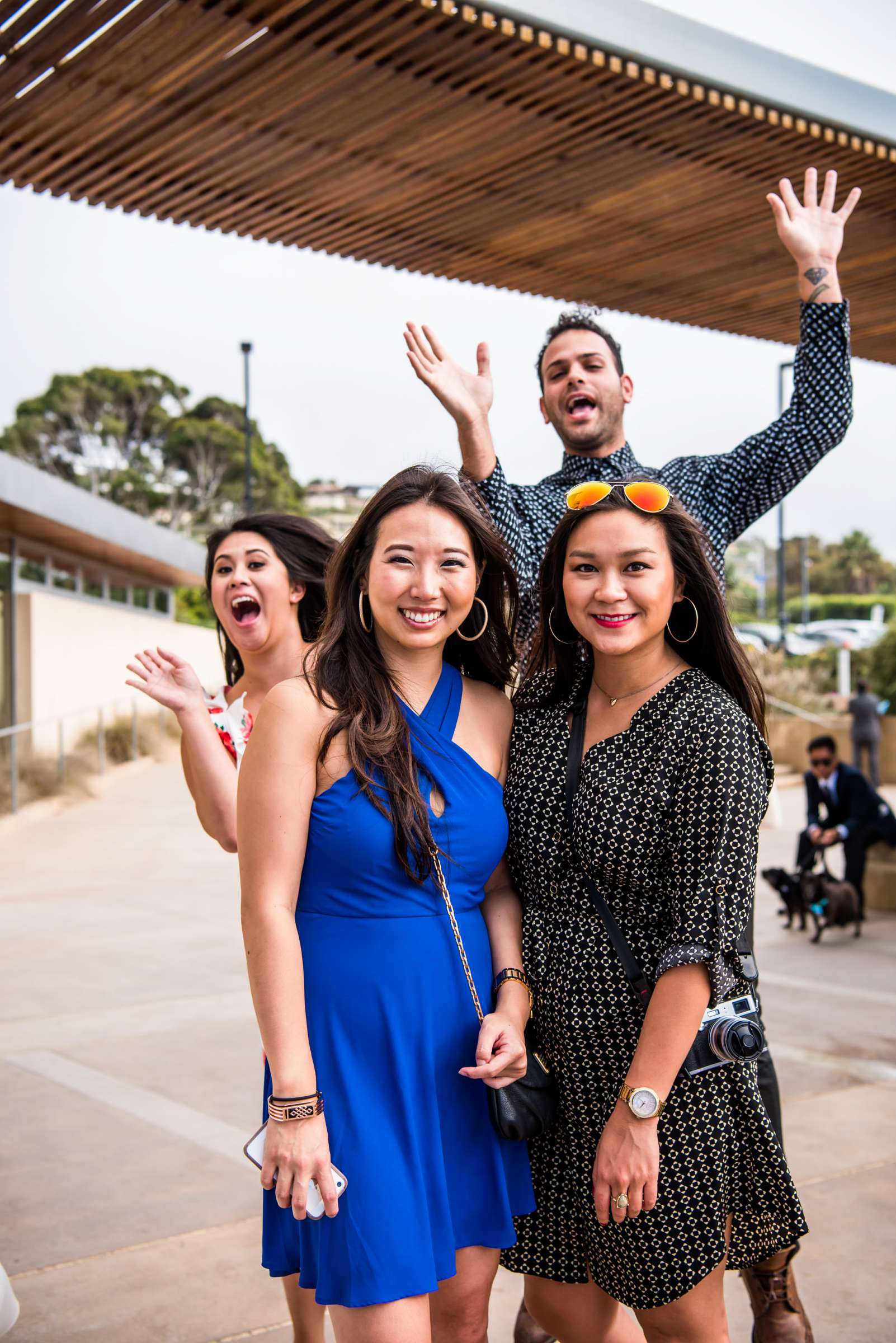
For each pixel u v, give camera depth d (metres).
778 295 5.83
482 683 2.23
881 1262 3.17
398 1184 1.86
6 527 14.86
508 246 5.07
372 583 2.00
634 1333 2.28
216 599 2.90
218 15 3.20
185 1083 4.72
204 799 2.46
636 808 1.95
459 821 1.98
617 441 2.86
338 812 1.92
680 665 2.13
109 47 3.35
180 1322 2.94
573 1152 2.06
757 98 3.87
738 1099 2.00
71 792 14.18
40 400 58.28
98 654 18.75
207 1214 3.55
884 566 82.00
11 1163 3.94
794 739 17.72
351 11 3.20
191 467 58.66
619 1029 1.99
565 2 3.41
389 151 4.09
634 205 4.66
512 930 2.12
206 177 4.27
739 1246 2.07
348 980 1.92
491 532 2.07
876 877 8.25
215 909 8.47
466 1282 2.00
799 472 2.79
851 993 6.05
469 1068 1.91
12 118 3.74
